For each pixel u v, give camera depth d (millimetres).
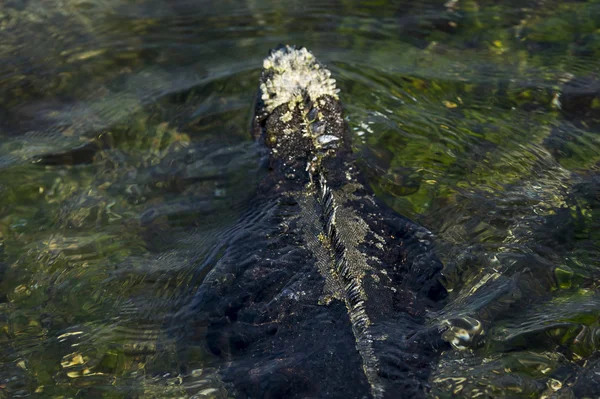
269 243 4180
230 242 4309
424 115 5566
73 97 6062
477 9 6785
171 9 7121
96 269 4445
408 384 3283
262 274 3969
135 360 3811
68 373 3801
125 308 4145
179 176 5164
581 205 4562
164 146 5469
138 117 5770
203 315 3875
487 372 3406
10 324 4125
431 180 4879
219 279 4031
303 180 4754
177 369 3656
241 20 6918
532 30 6445
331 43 6516
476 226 4434
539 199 4637
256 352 3572
